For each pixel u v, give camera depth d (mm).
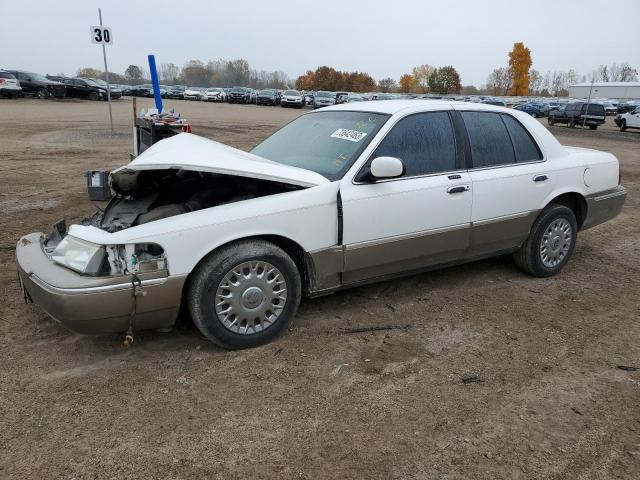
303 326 4047
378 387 3271
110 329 3312
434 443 2785
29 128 18812
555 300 4684
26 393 3133
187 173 4434
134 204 4203
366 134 4121
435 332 4012
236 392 3188
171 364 3482
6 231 6488
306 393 3195
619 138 25281
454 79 93938
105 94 39750
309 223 3725
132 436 2785
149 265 3293
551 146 5074
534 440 2826
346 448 2734
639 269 5598
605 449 2771
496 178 4578
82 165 11648
